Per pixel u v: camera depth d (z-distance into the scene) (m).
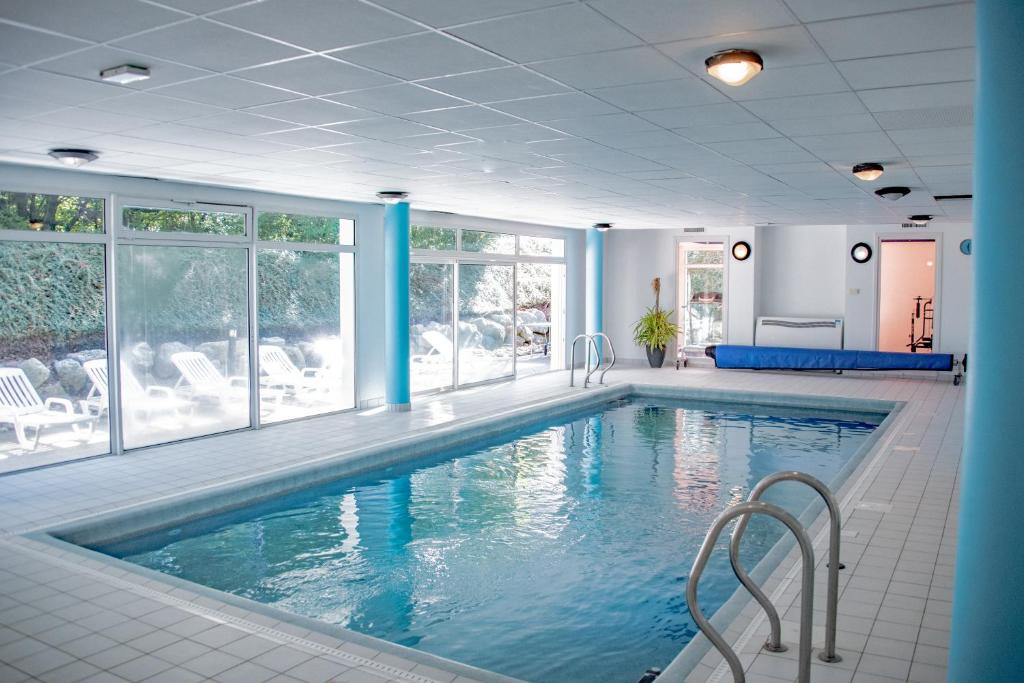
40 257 7.14
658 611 4.60
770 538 5.87
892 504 5.95
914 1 3.00
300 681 3.30
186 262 8.35
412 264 11.55
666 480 7.56
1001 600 2.05
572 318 15.75
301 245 9.59
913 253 16.27
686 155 6.55
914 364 13.59
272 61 3.85
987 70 2.07
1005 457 2.03
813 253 15.20
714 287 15.84
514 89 4.39
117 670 3.40
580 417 11.12
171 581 4.48
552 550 5.62
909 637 3.62
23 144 6.00
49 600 4.19
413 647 4.15
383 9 3.11
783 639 3.62
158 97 4.55
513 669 3.92
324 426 9.26
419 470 7.94
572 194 9.36
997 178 2.03
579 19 3.23
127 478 6.79
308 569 5.25
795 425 10.48
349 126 5.39
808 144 6.02
